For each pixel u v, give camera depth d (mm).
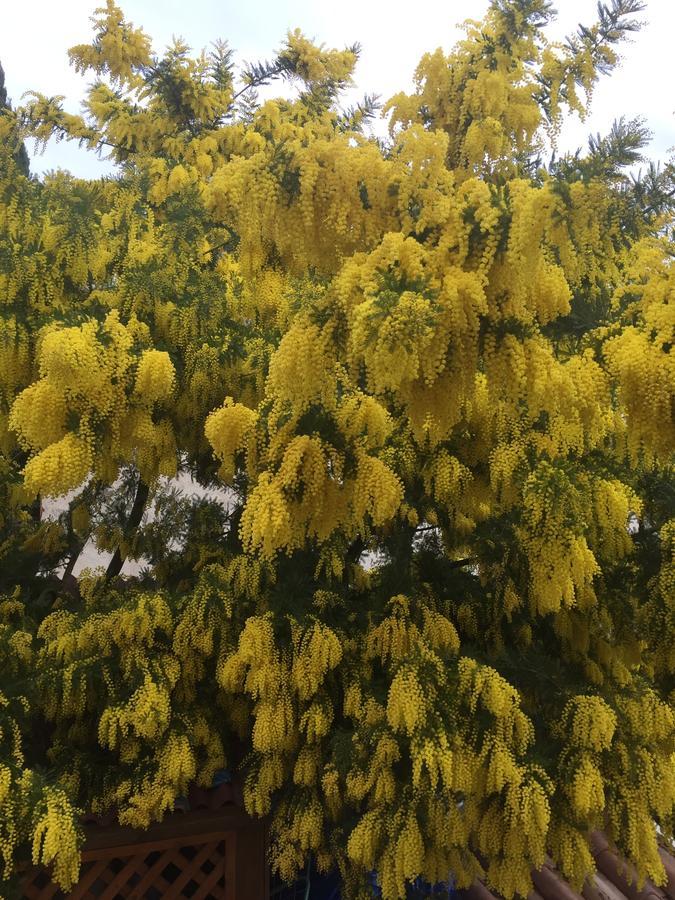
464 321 2209
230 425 2977
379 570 4285
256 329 4465
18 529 5414
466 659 3205
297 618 3543
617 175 2316
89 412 3199
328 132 3021
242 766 3754
